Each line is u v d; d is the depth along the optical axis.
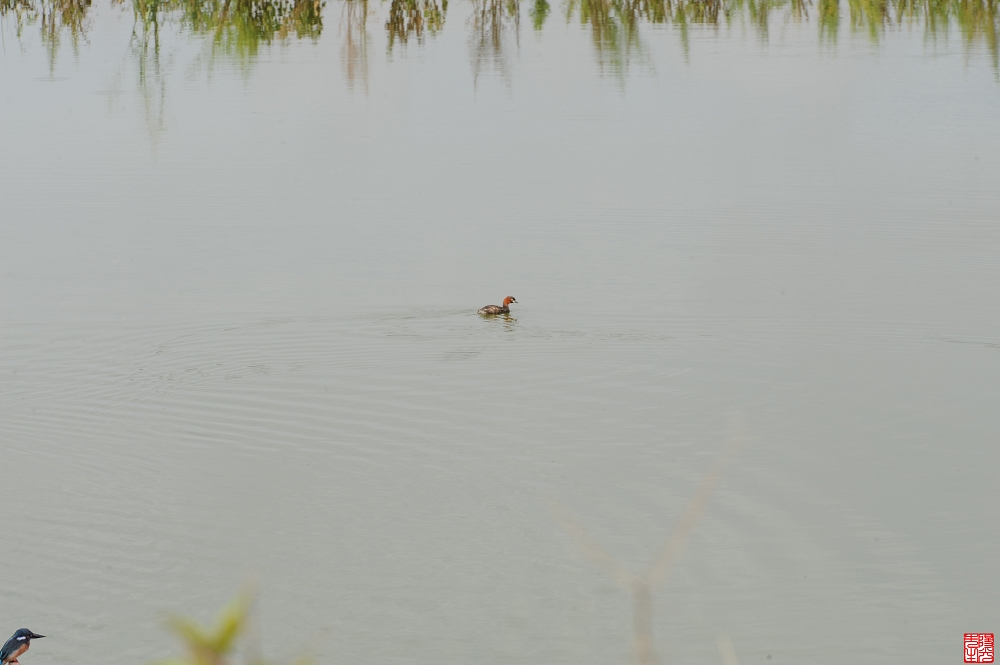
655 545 17.58
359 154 38.97
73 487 19.22
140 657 14.82
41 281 28.44
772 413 22.02
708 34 57.78
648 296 27.42
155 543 17.56
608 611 15.92
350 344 25.14
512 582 16.62
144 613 15.77
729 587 16.61
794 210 32.78
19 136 41.50
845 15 62.25
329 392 22.91
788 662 15.02
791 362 24.08
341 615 15.77
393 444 20.84
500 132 41.38
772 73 49.25
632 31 58.34
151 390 22.88
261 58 53.22
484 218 32.75
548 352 24.58
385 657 14.86
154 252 30.55
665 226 31.92
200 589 16.36
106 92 47.50
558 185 35.38
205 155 39.12
